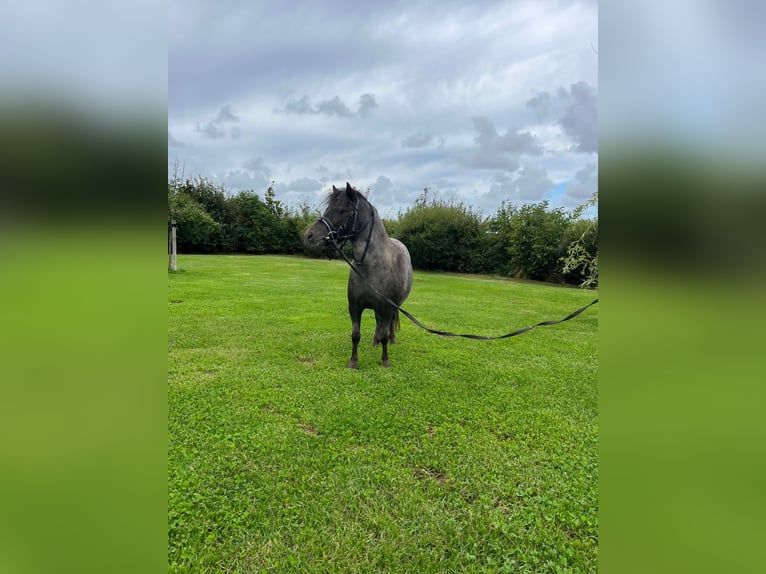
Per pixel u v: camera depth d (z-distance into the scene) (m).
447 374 4.45
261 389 3.82
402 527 2.14
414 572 1.88
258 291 9.53
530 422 3.34
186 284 10.09
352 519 2.19
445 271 19.05
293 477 2.52
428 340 5.91
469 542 2.04
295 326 6.32
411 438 3.05
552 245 14.95
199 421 3.18
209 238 20.72
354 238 4.10
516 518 2.23
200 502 2.26
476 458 2.78
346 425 3.19
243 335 5.69
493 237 17.61
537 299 10.59
